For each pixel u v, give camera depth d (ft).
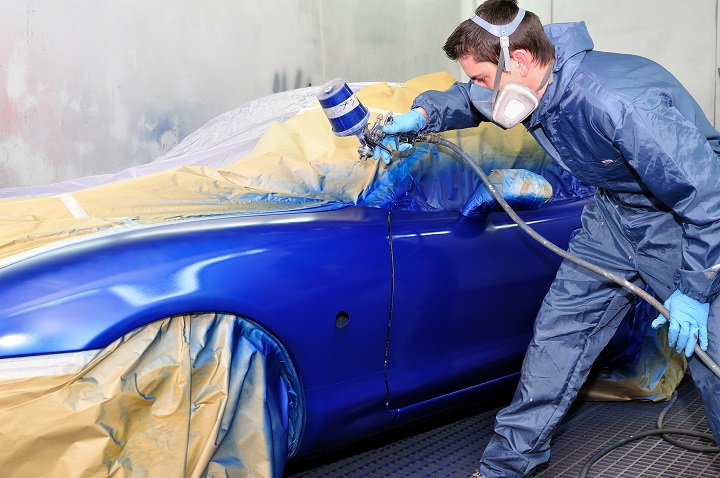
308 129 7.06
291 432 5.66
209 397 4.78
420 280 6.21
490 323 6.91
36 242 5.12
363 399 5.94
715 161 4.83
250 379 5.02
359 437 6.21
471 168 7.15
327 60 21.29
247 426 4.93
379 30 22.95
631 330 8.46
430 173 6.82
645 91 4.93
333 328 5.61
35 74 14.97
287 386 5.52
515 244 7.02
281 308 5.23
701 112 5.36
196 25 17.71
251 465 4.91
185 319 4.79
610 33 23.30
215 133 8.68
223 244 5.14
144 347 4.55
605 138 5.18
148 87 16.85
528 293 7.18
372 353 5.97
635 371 8.49
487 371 7.00
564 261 6.38
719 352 5.24
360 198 6.36
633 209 5.88
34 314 4.37
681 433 7.32
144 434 4.53
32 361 4.23
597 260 6.18
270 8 19.45
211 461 4.80
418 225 6.38
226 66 18.44
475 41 5.20
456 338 6.63
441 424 7.88
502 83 5.28
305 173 6.45
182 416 4.60
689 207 4.90
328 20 21.26
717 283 4.99
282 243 5.40
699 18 21.88
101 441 4.32
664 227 5.70
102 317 4.44
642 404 8.58
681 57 22.25
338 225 5.86
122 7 16.26
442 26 25.31
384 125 5.91
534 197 6.93
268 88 19.54
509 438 6.19
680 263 5.65
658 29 22.50
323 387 5.66
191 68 17.66
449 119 6.31
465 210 6.74
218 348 4.90
